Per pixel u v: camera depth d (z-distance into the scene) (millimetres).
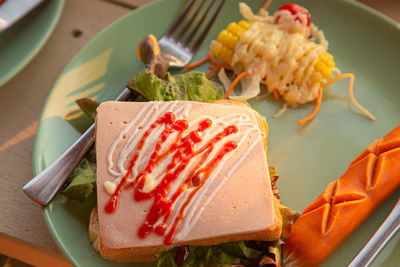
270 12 338
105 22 349
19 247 276
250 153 252
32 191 255
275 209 250
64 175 261
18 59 300
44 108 289
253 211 238
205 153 251
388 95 307
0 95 314
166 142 253
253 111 282
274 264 240
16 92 316
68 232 254
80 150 268
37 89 318
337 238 246
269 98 311
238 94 313
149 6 335
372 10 326
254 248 249
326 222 247
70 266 274
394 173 256
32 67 327
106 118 263
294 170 284
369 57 320
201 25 335
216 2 340
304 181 280
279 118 303
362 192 253
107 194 242
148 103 268
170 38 324
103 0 359
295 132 297
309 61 302
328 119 301
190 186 244
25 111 309
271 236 243
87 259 247
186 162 248
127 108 267
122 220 237
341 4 332
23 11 304
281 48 306
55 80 322
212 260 244
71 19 349
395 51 316
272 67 309
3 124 303
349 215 247
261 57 310
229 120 263
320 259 245
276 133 297
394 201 261
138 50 302
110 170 247
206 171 246
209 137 256
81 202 259
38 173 267
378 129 296
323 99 308
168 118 261
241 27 319
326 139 294
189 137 255
